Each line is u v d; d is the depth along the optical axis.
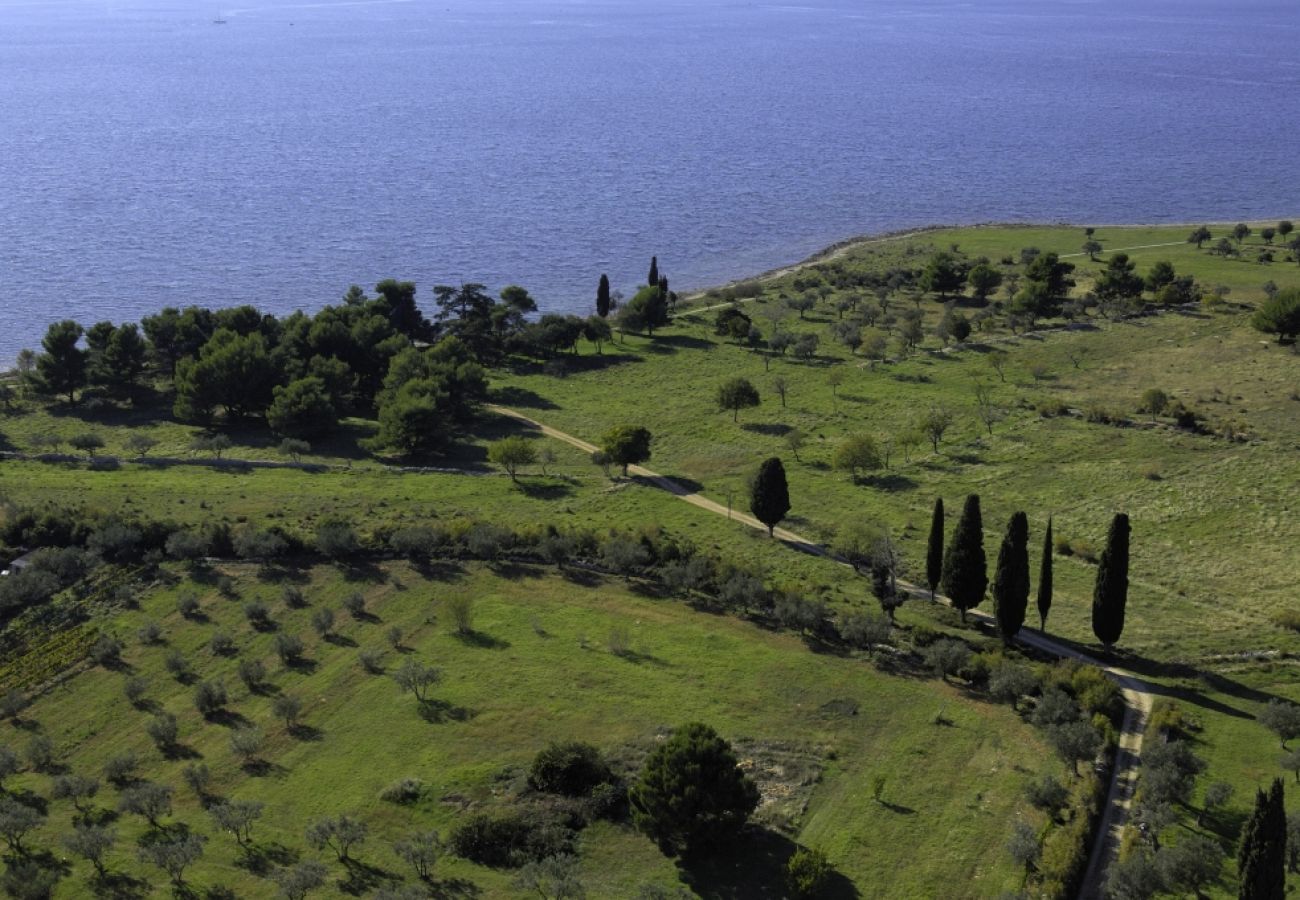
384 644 85.94
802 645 85.88
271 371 148.50
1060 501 116.69
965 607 91.31
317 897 58.88
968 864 60.94
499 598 93.31
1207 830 63.47
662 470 129.62
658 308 186.50
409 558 100.00
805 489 122.25
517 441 126.75
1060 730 69.12
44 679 81.94
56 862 62.41
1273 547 104.25
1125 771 69.62
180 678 82.19
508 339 177.50
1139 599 95.81
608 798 66.06
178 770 71.31
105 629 88.50
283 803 67.56
